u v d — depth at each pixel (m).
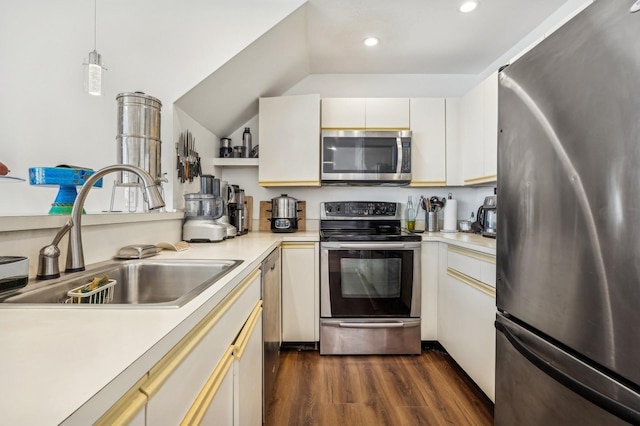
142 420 0.45
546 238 0.93
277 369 1.96
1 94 1.95
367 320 2.23
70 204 1.15
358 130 2.53
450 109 2.58
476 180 2.29
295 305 2.28
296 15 1.97
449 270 2.09
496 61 2.64
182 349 0.59
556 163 0.89
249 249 1.55
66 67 1.96
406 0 1.90
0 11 1.93
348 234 2.40
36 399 0.34
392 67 2.76
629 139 0.68
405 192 2.86
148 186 0.99
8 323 0.57
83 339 0.50
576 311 0.82
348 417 1.55
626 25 0.68
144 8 1.91
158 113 1.60
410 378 1.92
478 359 1.68
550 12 2.01
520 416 1.08
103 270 1.08
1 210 1.97
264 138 2.53
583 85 0.79
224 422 0.82
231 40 1.92
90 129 1.99
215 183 2.18
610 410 0.71
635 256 0.67
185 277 1.21
